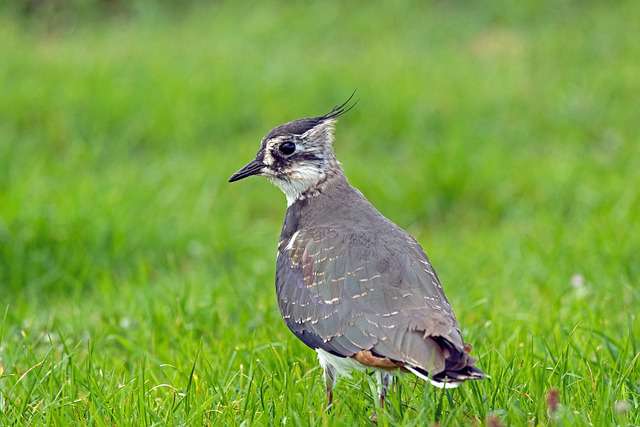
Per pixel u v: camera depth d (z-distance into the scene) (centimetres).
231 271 1398
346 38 2562
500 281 1288
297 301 886
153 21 2688
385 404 871
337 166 982
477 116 2016
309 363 991
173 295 1200
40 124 1989
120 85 2120
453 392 865
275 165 973
